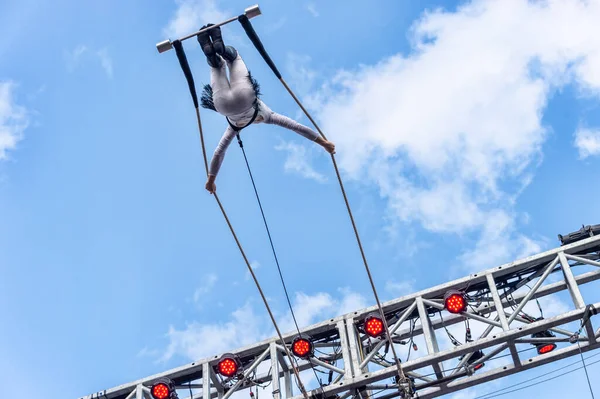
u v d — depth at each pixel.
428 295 16.44
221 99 10.77
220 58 10.75
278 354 16.81
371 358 16.03
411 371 15.94
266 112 11.29
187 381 17.52
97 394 17.28
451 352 15.37
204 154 11.72
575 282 15.78
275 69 10.80
